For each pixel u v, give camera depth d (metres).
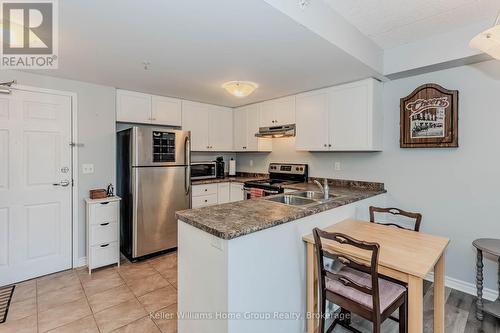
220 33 1.79
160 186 3.26
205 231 1.49
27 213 2.68
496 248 1.99
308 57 2.21
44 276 2.76
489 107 2.32
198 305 1.59
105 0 1.41
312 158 3.73
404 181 2.86
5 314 2.09
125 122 3.38
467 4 1.87
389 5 1.88
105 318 2.04
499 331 1.92
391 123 2.93
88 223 2.85
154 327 1.94
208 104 4.19
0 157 2.53
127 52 2.12
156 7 1.48
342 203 2.22
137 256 3.10
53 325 1.96
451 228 2.56
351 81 2.92
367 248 1.36
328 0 1.83
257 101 4.02
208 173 4.36
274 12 1.53
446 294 2.43
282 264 1.68
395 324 2.01
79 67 2.49
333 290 1.59
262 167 4.47
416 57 2.48
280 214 1.74
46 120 2.78
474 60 2.31
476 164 2.40
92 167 3.09
